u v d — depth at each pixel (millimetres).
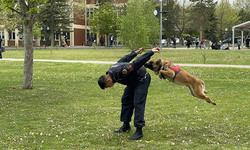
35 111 6957
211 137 4879
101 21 48562
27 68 10070
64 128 5523
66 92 9734
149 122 5926
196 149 4289
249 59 21344
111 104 7820
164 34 55844
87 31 60188
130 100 5160
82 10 54531
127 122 5262
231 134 5039
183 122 5871
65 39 46469
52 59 22641
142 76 4816
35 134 5125
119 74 4586
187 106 7441
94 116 6469
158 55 26297
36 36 40125
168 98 8602
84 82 12039
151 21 34875
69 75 13930
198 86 4836
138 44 25859
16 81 12070
